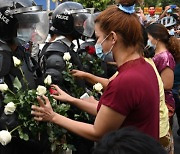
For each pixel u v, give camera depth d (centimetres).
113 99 188
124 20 193
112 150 114
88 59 344
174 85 489
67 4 307
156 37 371
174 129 571
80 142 288
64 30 300
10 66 235
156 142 118
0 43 237
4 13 235
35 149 237
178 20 679
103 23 197
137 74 189
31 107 217
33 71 257
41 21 249
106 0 1165
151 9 972
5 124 224
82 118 277
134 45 196
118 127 190
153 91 193
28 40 249
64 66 280
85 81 310
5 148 230
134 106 188
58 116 214
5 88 221
